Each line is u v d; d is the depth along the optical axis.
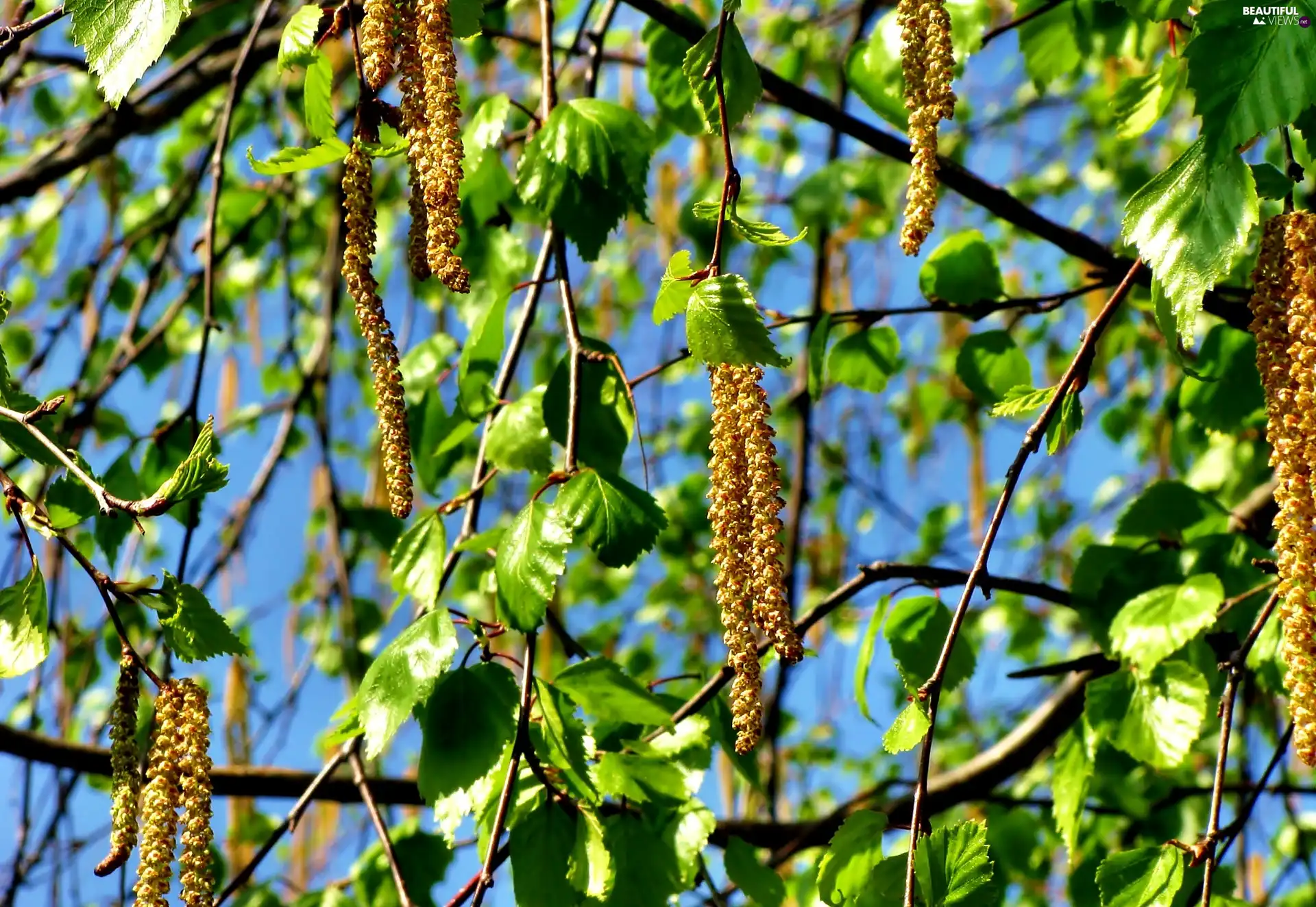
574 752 0.94
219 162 1.04
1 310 0.93
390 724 0.92
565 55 1.07
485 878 0.91
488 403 1.00
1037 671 1.02
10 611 0.90
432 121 0.87
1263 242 0.87
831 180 1.35
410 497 0.88
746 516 0.88
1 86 1.26
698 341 0.88
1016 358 1.03
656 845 0.95
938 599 1.01
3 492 0.89
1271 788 1.09
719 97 0.90
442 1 0.87
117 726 0.88
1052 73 1.06
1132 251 1.03
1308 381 0.86
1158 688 0.99
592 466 0.97
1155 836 1.24
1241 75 0.87
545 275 1.04
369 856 1.06
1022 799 1.14
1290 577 0.86
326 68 0.91
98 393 1.31
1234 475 1.30
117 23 0.88
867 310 1.03
